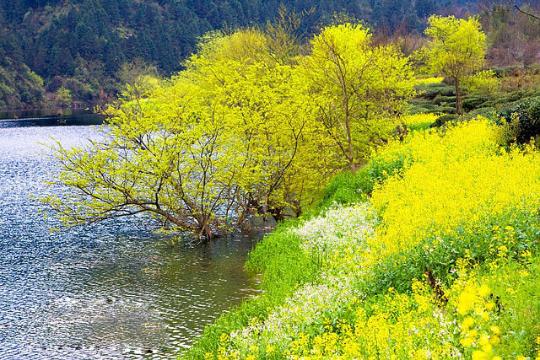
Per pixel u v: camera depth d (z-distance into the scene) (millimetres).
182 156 24422
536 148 21359
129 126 23516
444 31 49312
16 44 161750
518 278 9711
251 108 26906
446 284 11430
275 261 18969
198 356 13062
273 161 26891
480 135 23938
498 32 81188
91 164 22812
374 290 12469
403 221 14461
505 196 13609
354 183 24875
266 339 11664
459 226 12688
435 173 18688
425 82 66625
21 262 22922
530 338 7586
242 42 52000
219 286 18891
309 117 26297
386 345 8734
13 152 63406
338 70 29078
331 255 16859
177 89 26578
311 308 12398
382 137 30375
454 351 7625
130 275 20734
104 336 15422
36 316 17062
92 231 28078
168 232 25469
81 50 167625
